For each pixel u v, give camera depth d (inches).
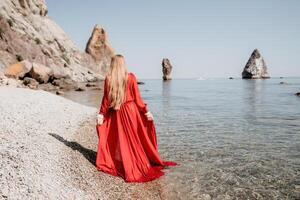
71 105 580.1
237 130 471.2
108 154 241.8
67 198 176.1
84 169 228.5
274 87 2640.3
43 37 2506.2
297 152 335.0
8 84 977.5
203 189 224.5
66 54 2726.4
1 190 164.4
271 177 254.5
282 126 518.6
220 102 1061.1
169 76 4352.9
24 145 244.7
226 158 306.5
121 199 195.9
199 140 390.6
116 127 243.1
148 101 1075.3
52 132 318.7
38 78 1475.1
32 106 454.3
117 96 239.8
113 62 241.9
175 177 244.8
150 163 261.6
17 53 1739.7
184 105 922.1
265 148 351.9
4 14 2001.7
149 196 205.2
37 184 180.2
